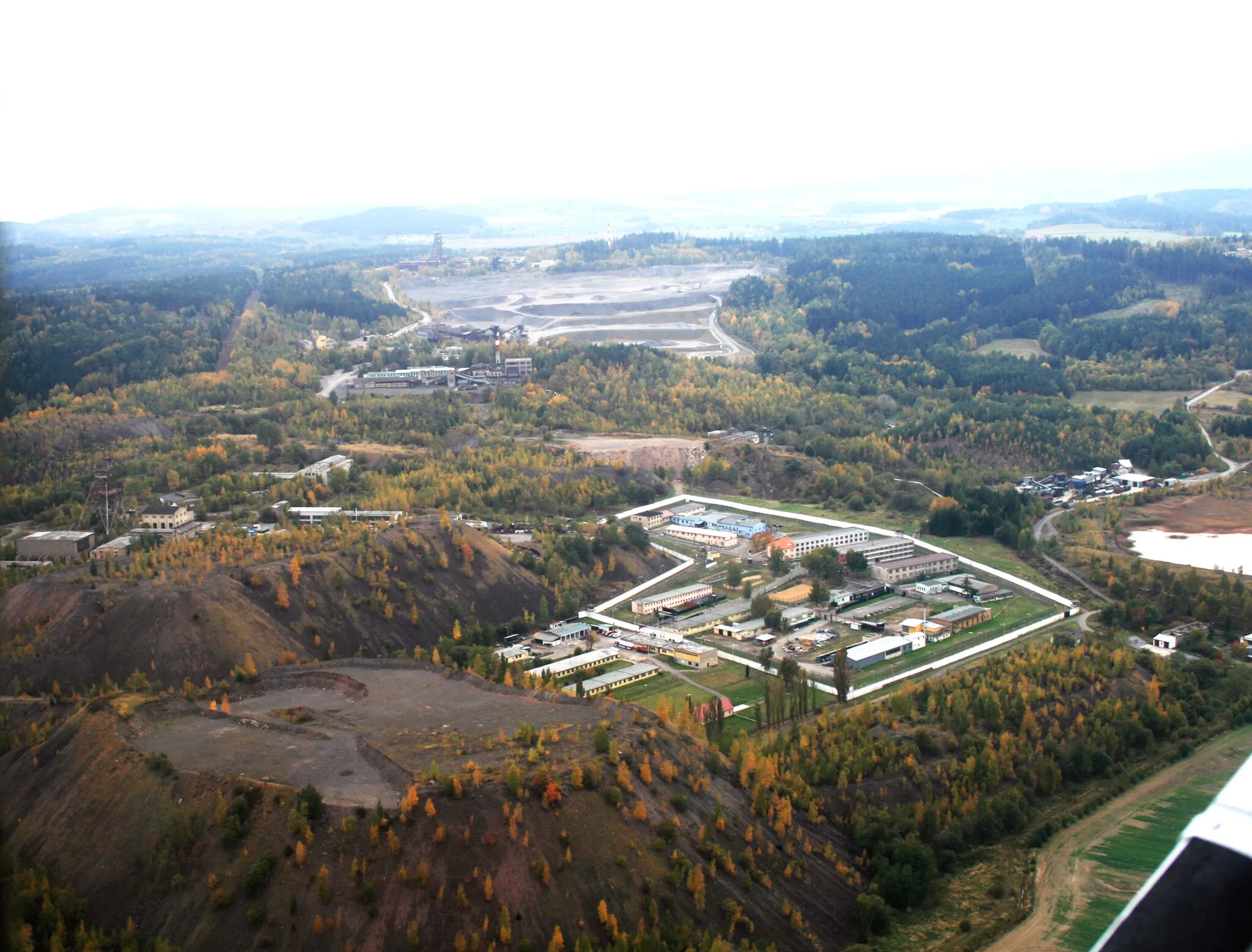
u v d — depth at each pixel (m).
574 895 162.88
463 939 151.25
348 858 161.88
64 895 163.00
